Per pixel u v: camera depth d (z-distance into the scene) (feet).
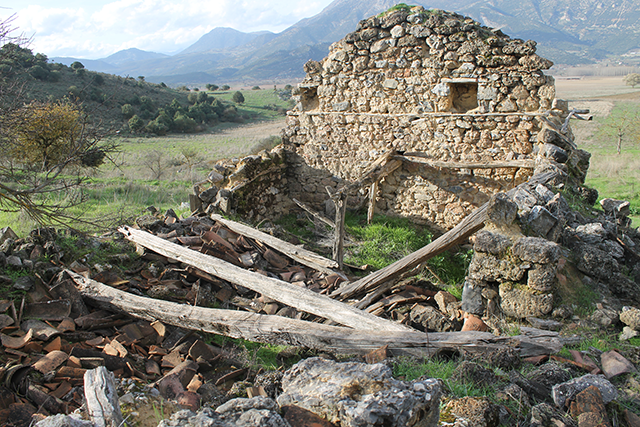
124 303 17.35
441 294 19.88
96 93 141.08
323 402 7.36
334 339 14.82
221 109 249.55
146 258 22.80
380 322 16.10
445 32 32.89
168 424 6.64
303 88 40.57
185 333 16.87
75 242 22.27
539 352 13.61
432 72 34.30
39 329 14.64
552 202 19.27
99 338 15.58
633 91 268.82
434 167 36.24
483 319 16.94
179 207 40.93
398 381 7.61
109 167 75.77
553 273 15.64
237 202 33.68
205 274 21.54
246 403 7.20
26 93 22.43
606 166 69.05
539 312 15.94
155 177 70.54
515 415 10.62
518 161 32.09
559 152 26.66
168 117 184.14
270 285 19.42
